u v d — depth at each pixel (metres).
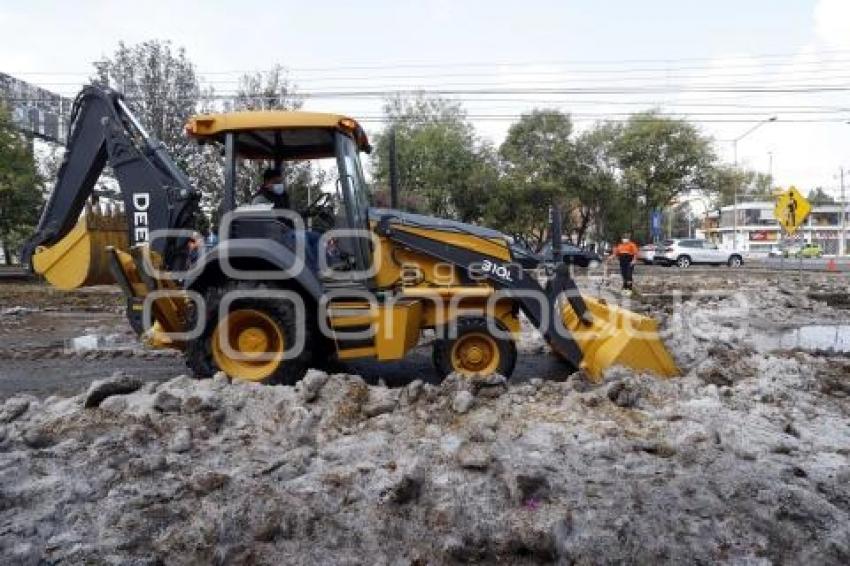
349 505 4.17
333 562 3.71
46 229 7.64
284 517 3.98
